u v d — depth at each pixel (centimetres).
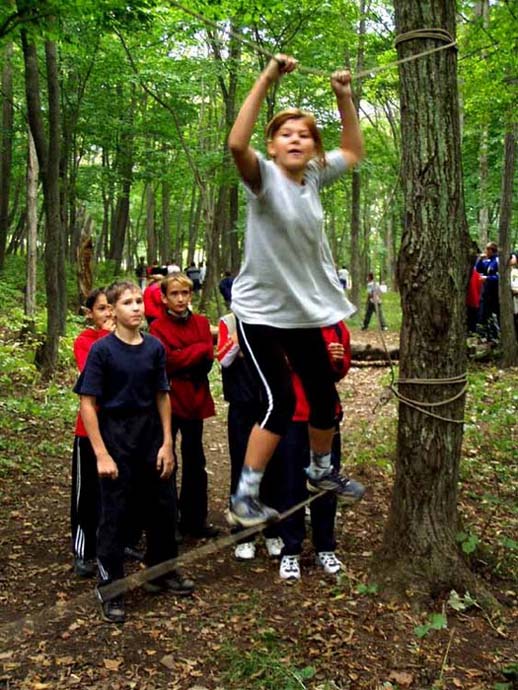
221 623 407
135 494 434
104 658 371
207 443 839
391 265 3428
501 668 371
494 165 2059
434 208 412
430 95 407
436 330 420
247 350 293
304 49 1669
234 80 1794
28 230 1391
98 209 2572
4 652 375
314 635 394
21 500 610
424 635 395
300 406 462
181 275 514
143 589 445
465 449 772
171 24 1531
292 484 462
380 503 616
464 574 432
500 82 1071
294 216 279
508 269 1199
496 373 1150
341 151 309
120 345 418
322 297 294
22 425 834
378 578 441
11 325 1346
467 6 1200
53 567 480
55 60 1088
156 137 2103
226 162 1864
